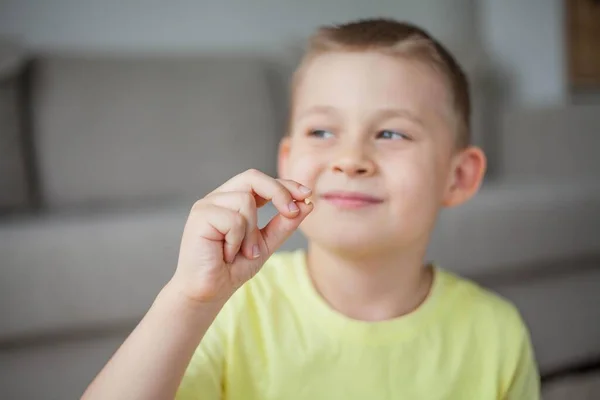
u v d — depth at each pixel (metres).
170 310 0.60
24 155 1.44
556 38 2.26
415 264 0.76
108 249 1.09
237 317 0.72
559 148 1.95
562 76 2.27
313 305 0.74
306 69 0.78
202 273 0.59
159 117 1.56
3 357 1.06
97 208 1.41
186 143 1.57
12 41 1.59
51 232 1.08
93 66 1.56
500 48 2.23
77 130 1.50
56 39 1.80
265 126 1.67
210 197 0.61
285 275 0.76
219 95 1.63
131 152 1.52
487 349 0.76
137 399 0.59
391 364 0.73
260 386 0.71
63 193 1.47
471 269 1.33
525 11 2.23
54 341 1.09
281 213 0.61
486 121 1.90
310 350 0.72
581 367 1.38
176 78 1.61
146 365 0.60
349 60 0.75
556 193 1.44
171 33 1.93
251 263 0.61
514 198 1.39
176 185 1.55
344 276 0.74
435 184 0.75
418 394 0.73
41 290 1.06
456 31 2.30
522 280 1.42
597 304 1.47
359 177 0.71
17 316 1.05
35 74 1.52
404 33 0.78
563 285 1.45
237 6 2.00
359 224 0.71
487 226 1.35
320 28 0.82
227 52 1.83
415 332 0.74
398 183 0.71
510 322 0.78
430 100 0.75
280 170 0.84
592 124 1.98
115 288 1.10
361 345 0.73
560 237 1.42
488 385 0.75
